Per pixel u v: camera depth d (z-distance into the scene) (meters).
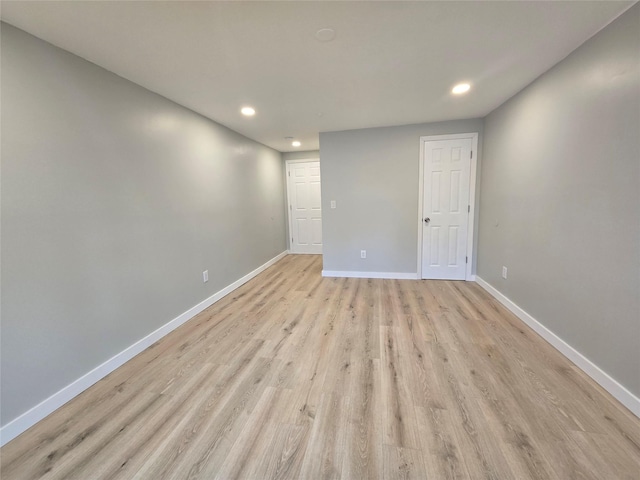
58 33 1.63
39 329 1.67
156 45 1.78
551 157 2.26
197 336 2.61
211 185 3.39
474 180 3.77
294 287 3.96
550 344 2.30
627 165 1.59
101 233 2.05
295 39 1.75
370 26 1.64
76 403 1.79
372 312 3.03
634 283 1.56
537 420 1.55
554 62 2.14
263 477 1.28
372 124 3.79
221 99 2.71
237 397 1.80
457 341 2.39
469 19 1.60
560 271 2.18
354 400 1.74
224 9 1.46
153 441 1.49
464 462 1.32
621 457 1.32
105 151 2.08
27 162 1.61
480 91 2.69
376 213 4.16
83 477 1.31
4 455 1.43
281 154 5.85
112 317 2.14
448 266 4.05
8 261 1.54
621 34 1.59
